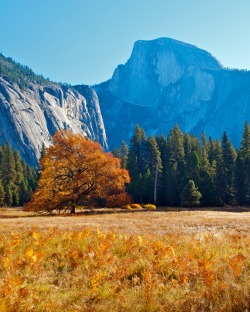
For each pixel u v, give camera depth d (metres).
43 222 23.12
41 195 42.62
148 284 6.40
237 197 74.50
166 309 5.63
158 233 14.62
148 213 41.38
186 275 7.26
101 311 5.72
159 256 8.73
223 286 6.17
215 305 5.57
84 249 10.23
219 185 71.12
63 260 8.96
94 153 43.44
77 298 6.24
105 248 9.67
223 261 8.41
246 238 12.29
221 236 12.55
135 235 12.62
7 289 6.00
